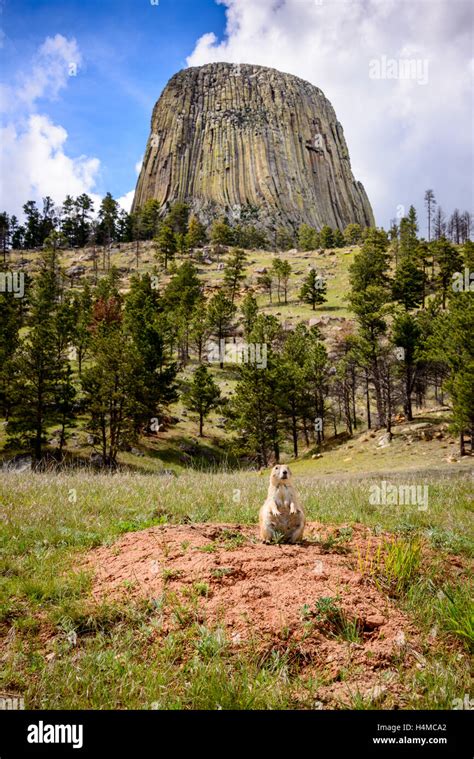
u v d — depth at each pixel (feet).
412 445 139.64
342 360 199.72
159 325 214.90
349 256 458.91
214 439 196.75
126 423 152.46
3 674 11.73
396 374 183.83
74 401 168.14
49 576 17.29
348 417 188.03
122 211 556.51
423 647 12.85
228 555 17.85
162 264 447.83
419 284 266.98
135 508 29.68
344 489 42.01
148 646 13.02
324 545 20.31
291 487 20.66
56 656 12.51
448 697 10.75
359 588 15.52
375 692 10.95
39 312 245.24
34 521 24.76
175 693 11.09
